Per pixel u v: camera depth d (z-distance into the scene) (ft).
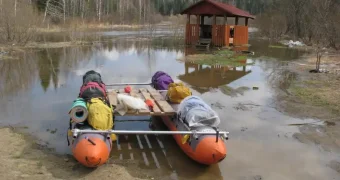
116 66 52.95
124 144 22.86
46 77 43.42
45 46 76.33
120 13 197.16
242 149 22.44
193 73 48.52
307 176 19.25
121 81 41.98
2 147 20.89
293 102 33.22
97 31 135.03
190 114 21.25
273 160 21.02
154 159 20.76
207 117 21.07
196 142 19.76
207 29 85.10
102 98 23.17
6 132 23.62
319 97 34.63
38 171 18.24
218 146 19.04
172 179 18.44
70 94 34.78
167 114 23.59
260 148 22.66
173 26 159.22
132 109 23.24
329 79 43.73
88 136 19.04
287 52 75.31
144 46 82.58
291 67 54.13
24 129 24.62
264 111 30.37
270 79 44.52
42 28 116.06
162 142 23.36
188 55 65.87
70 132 20.68
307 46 88.43
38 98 33.09
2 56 59.36
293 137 24.58
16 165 18.67
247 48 82.07
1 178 17.12
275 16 122.72
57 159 19.92
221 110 30.45
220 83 42.11
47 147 21.65
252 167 20.11
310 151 22.36
